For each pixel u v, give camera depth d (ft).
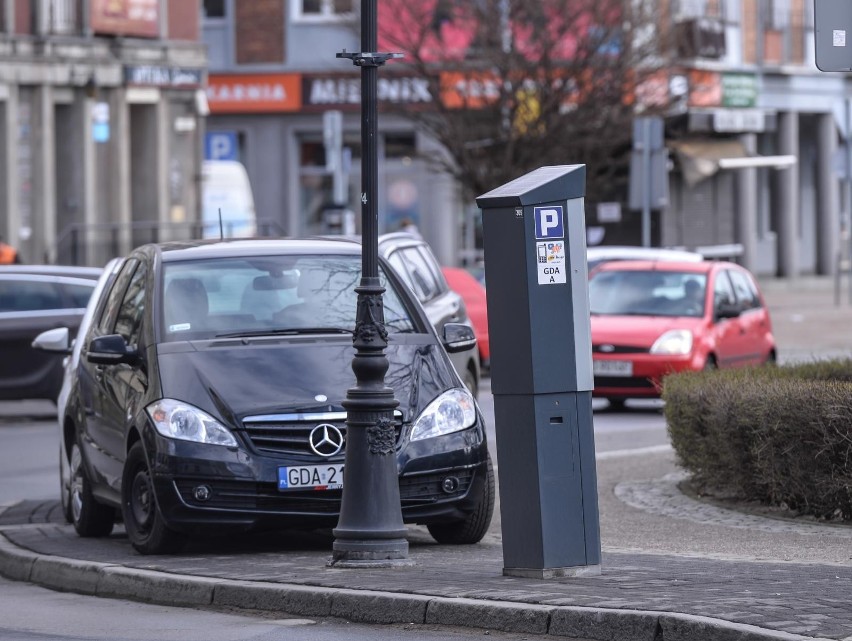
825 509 93.25
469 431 86.02
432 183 359.87
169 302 91.91
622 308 173.47
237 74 366.84
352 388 78.79
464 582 70.90
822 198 410.31
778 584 67.21
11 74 279.49
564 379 72.18
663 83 280.92
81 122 294.66
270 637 65.72
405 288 94.63
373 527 77.71
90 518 95.55
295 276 94.38
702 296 173.47
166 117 314.96
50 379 168.14
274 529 84.23
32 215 286.66
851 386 91.91
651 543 86.89
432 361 89.04
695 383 104.99
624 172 323.57
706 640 58.49
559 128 264.52
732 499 102.01
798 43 392.27
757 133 390.83
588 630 61.87
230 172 323.16
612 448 135.95
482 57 268.82
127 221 304.91
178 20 319.06
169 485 82.79
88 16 294.05
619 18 268.62
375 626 67.31
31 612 74.28
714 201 363.56
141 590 76.74
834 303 344.28
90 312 106.32
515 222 71.72
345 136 364.38
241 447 83.15
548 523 71.92
